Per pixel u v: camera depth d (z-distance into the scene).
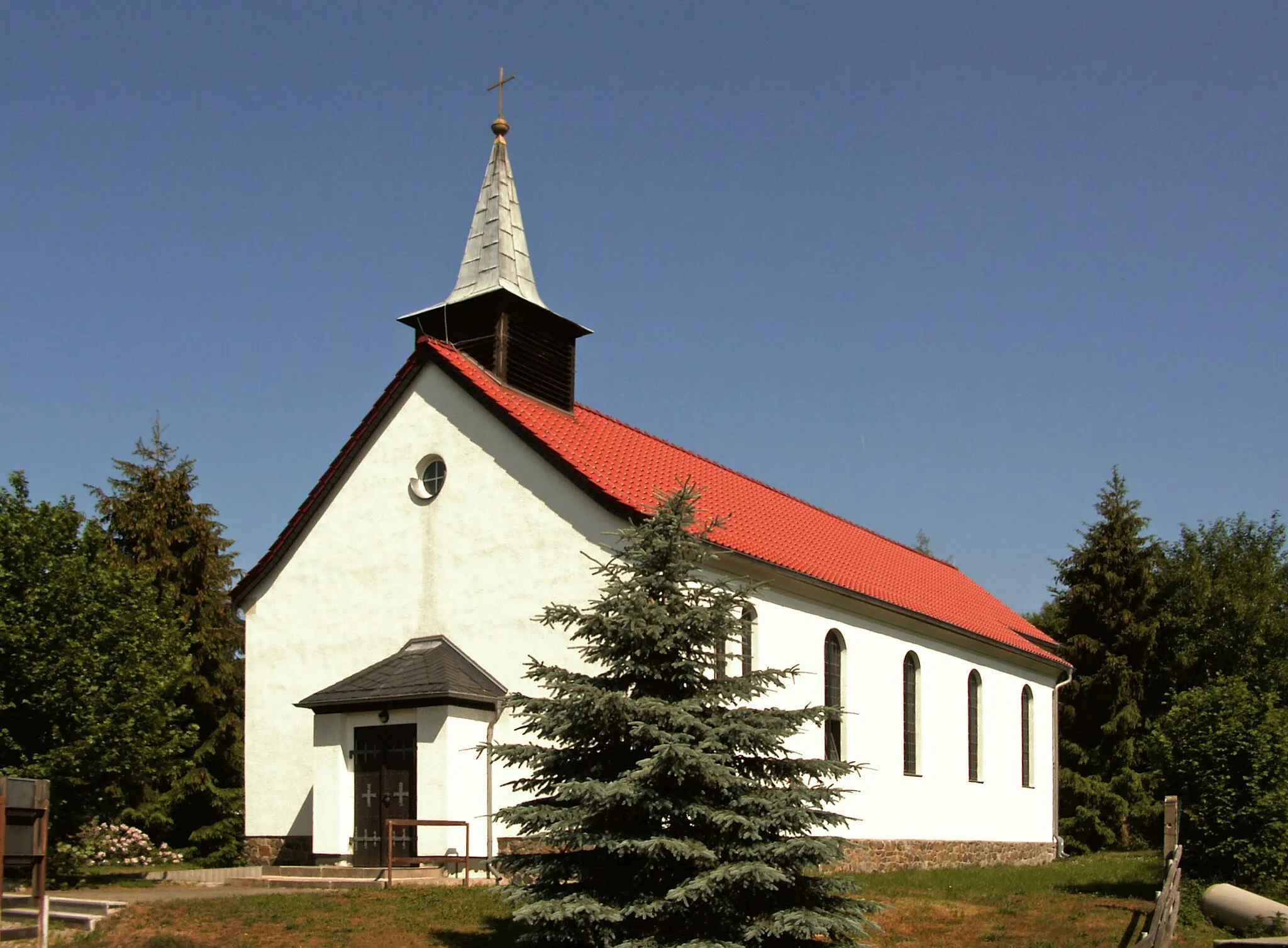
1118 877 27.69
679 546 16.42
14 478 27.59
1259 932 19.25
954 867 32.41
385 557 26.92
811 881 16.05
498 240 28.80
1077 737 50.12
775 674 16.78
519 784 16.67
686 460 31.05
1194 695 23.69
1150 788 45.97
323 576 27.88
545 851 22.75
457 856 22.52
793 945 15.74
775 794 15.72
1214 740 22.78
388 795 23.80
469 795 23.17
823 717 16.61
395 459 27.25
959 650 34.81
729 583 17.61
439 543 26.12
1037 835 38.78
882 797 29.84
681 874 15.33
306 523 28.44
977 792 34.91
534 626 24.31
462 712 23.38
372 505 27.42
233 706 41.62
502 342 27.20
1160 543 51.53
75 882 24.67
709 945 14.62
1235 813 22.25
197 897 20.00
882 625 30.67
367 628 26.86
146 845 35.47
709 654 16.47
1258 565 55.53
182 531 41.44
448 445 26.42
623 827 15.38
